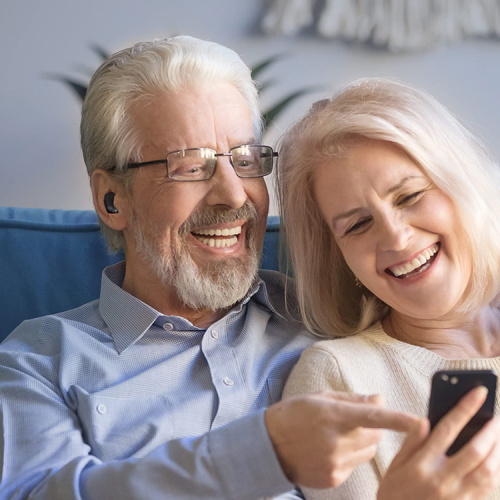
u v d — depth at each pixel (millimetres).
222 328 1330
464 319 1251
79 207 2988
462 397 848
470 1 2910
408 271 1183
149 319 1302
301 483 918
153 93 1339
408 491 846
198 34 2971
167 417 1205
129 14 2953
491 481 845
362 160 1178
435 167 1161
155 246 1350
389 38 2918
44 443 1134
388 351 1222
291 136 1350
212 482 942
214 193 1319
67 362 1246
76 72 2945
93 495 1000
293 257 1372
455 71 2979
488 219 1195
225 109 1348
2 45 2926
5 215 1618
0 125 2945
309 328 1375
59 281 1575
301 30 2953
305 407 882
